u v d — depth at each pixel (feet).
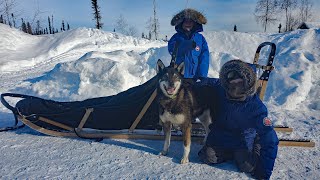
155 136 7.93
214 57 14.44
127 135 8.00
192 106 6.60
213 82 7.16
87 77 13.07
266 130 5.75
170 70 6.33
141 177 5.80
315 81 12.58
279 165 6.30
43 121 8.08
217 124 6.51
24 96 8.52
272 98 11.84
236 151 6.27
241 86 5.83
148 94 7.61
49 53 28.22
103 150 7.21
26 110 8.07
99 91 12.56
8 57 25.93
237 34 18.21
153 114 7.82
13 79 18.40
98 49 31.42
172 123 6.70
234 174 5.93
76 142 7.79
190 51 7.97
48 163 6.43
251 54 16.17
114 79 12.76
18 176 5.81
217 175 5.89
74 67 13.44
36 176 5.82
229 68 5.83
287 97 11.36
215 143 6.31
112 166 6.30
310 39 16.25
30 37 33.68
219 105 6.54
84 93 12.62
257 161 5.89
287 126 8.68
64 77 13.71
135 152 7.10
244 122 6.12
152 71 14.01
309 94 11.94
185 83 6.82
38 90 13.64
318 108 10.98
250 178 5.77
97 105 7.97
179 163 6.47
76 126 8.07
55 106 8.14
